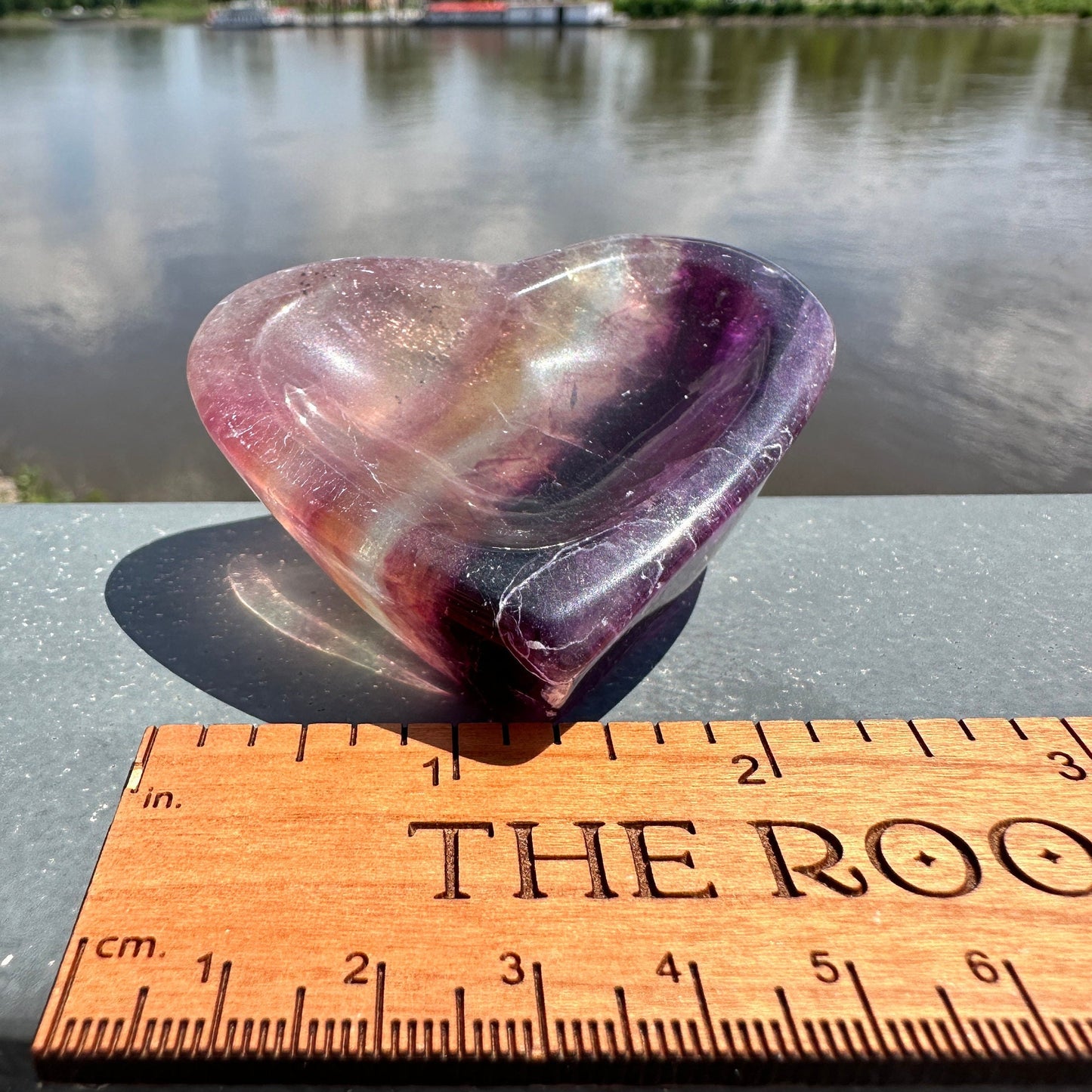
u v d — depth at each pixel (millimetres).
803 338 90
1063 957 64
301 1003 61
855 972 63
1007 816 75
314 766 79
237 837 72
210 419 81
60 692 89
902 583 107
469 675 77
